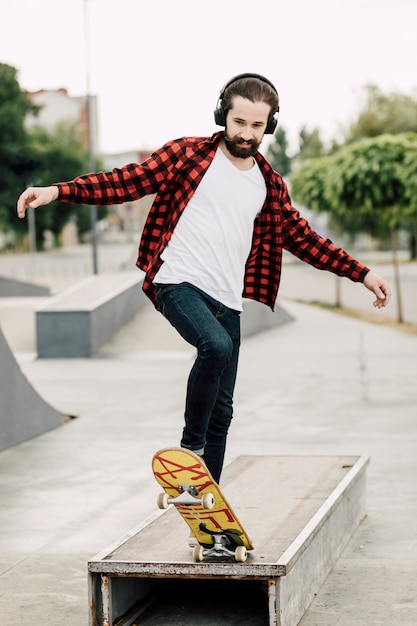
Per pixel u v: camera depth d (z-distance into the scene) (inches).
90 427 378.3
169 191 144.2
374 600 167.2
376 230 1498.5
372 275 155.3
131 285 775.1
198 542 146.7
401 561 190.5
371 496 251.0
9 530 224.5
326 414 396.8
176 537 158.7
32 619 161.0
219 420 152.4
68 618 161.3
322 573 176.9
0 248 3090.6
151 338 716.0
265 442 336.2
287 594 147.4
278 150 4557.1
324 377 524.1
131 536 159.8
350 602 166.4
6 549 207.3
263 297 153.9
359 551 198.4
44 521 232.7
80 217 3159.5
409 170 805.9
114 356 669.3
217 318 144.9
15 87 2512.3
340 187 850.8
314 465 218.8
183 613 160.4
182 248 142.6
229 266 143.8
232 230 142.9
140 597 162.1
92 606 145.2
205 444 148.6
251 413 404.5
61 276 1984.5
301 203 1151.0
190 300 139.5
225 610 161.5
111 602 146.3
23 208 132.3
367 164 824.9
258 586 172.7
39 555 202.1
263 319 860.6
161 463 132.7
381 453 311.0
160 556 146.6
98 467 299.3
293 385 494.6
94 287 769.6
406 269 1920.5
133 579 158.7
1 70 2484.0
